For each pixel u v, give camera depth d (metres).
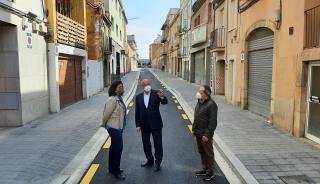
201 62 28.47
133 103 16.91
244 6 13.53
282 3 9.70
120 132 5.95
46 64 12.43
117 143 5.88
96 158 7.12
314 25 7.90
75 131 9.43
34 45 11.15
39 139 8.45
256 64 12.76
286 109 9.37
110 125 5.90
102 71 24.59
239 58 14.55
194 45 28.72
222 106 14.91
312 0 8.04
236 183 5.70
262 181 5.53
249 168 6.17
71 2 17.38
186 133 9.82
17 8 9.59
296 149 7.45
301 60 8.42
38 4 11.43
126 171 6.34
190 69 33.31
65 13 16.33
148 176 6.06
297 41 8.69
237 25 14.89
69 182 5.71
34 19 10.95
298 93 8.59
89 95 19.31
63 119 11.36
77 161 6.81
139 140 8.86
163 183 5.71
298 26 8.62
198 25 27.44
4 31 9.74
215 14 20.62
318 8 7.71
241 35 14.22
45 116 12.02
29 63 10.69
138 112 6.45
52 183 5.50
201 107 5.88
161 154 6.37
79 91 17.44
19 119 10.06
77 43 16.16
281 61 9.77
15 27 9.76
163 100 6.38
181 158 7.19
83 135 9.01
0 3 8.56
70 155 7.20
